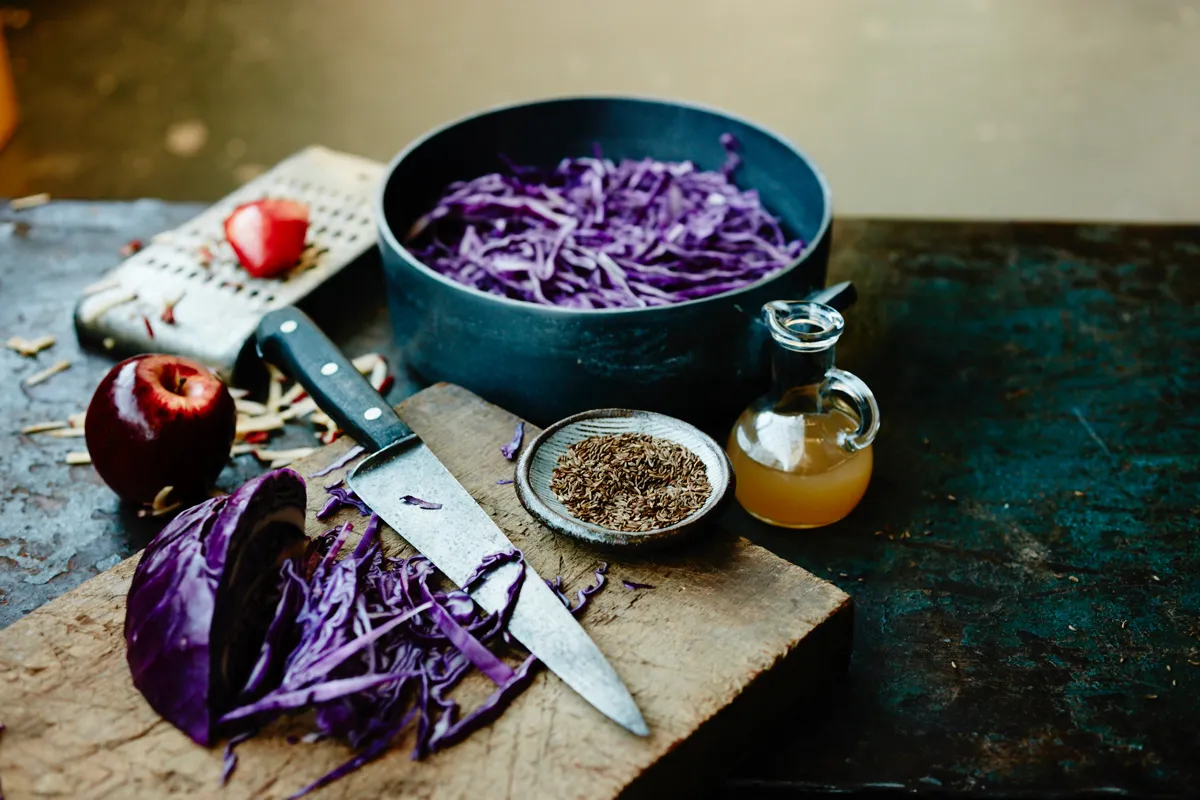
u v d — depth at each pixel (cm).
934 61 240
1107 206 199
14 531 80
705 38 248
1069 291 100
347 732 65
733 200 97
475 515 74
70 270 102
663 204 97
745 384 84
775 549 80
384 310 98
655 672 67
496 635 69
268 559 69
